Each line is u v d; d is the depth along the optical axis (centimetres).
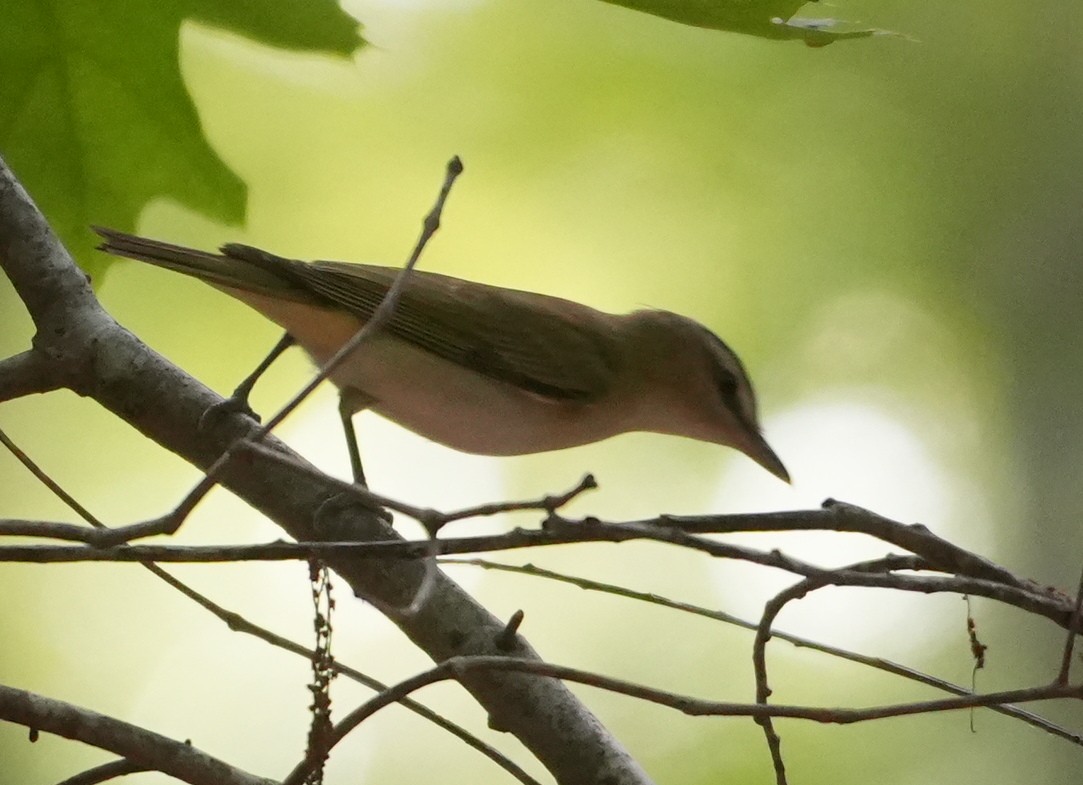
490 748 540
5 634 1099
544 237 1164
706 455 1248
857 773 1034
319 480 459
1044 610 495
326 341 729
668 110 1162
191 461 644
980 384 1247
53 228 736
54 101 721
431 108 1132
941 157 1251
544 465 1238
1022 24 1268
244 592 1147
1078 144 1273
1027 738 1068
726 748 1049
